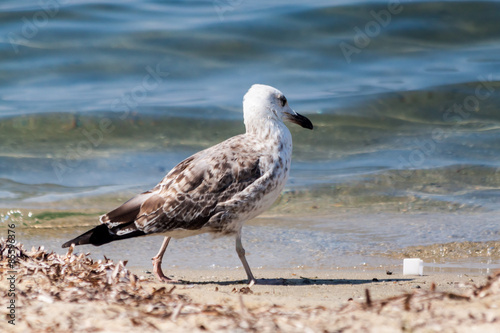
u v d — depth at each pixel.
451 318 5.59
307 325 5.68
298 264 9.80
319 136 17.48
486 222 11.78
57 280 7.30
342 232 11.45
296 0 25.17
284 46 22.94
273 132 9.16
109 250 10.59
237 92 20.39
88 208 12.93
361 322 5.66
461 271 9.32
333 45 23.00
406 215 12.36
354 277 8.96
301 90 20.75
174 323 5.83
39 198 13.44
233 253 10.44
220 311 6.19
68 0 25.91
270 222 12.12
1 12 24.31
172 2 25.47
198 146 17.08
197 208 8.62
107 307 6.34
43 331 5.66
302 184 14.18
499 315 5.57
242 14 24.42
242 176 8.74
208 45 22.86
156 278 8.84
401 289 8.09
